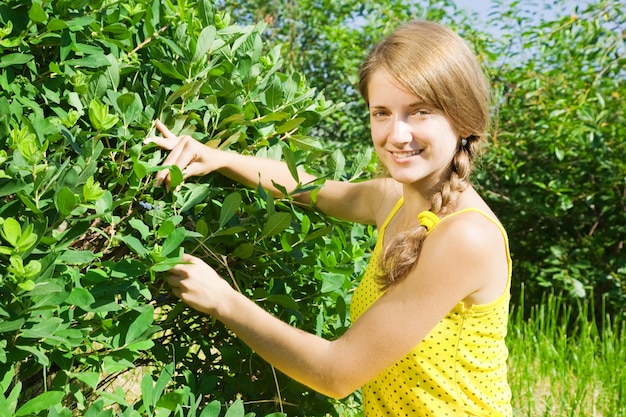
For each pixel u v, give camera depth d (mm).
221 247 1618
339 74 6156
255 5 6832
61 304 1250
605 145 5207
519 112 5566
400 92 1388
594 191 5348
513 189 5543
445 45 1397
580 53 5434
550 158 5457
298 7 6871
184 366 1714
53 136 1362
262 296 1601
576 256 5316
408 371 1480
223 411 1639
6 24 1374
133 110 1475
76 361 1451
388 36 1457
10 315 1118
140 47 1611
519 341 4254
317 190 1661
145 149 1517
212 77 1686
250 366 1686
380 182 1794
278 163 1729
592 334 4867
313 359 1371
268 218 1534
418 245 1400
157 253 1294
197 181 1630
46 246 1205
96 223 1493
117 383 2516
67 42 1423
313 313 1775
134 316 1342
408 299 1383
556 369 3900
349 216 1851
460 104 1398
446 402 1489
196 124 1694
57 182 1215
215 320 1576
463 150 1469
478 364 1478
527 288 5668
